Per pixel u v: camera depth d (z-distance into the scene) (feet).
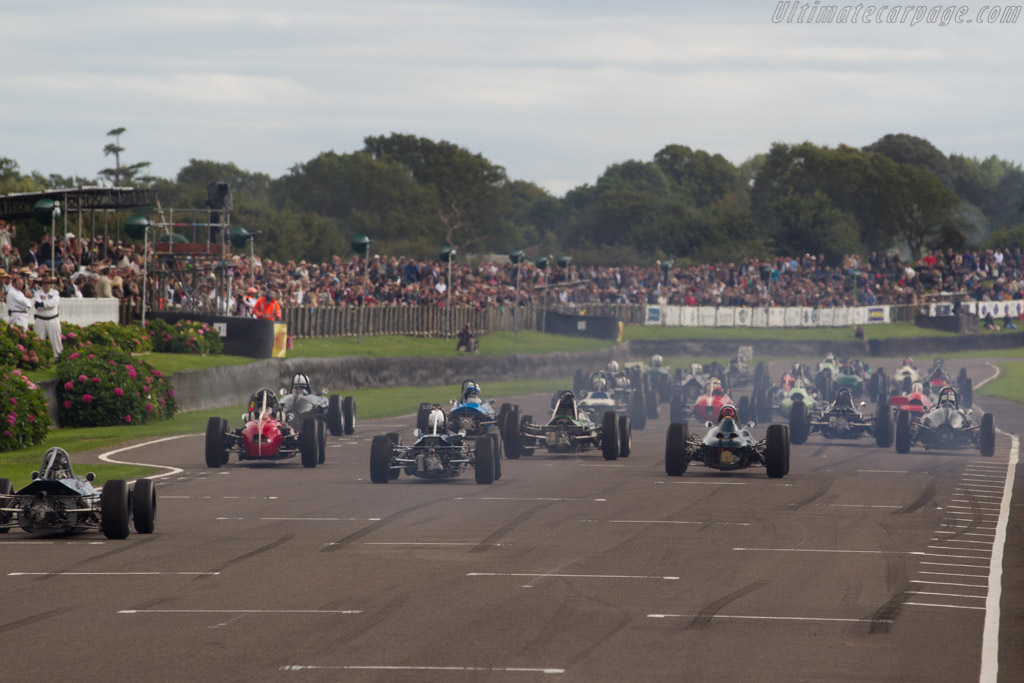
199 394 463.83
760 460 277.03
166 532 192.54
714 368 544.62
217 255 567.18
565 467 294.46
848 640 123.34
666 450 274.57
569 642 122.31
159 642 122.42
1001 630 127.75
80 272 493.36
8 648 120.37
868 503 229.25
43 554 172.35
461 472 271.08
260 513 213.87
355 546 179.11
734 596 143.95
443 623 130.31
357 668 112.88
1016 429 442.50
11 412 328.29
